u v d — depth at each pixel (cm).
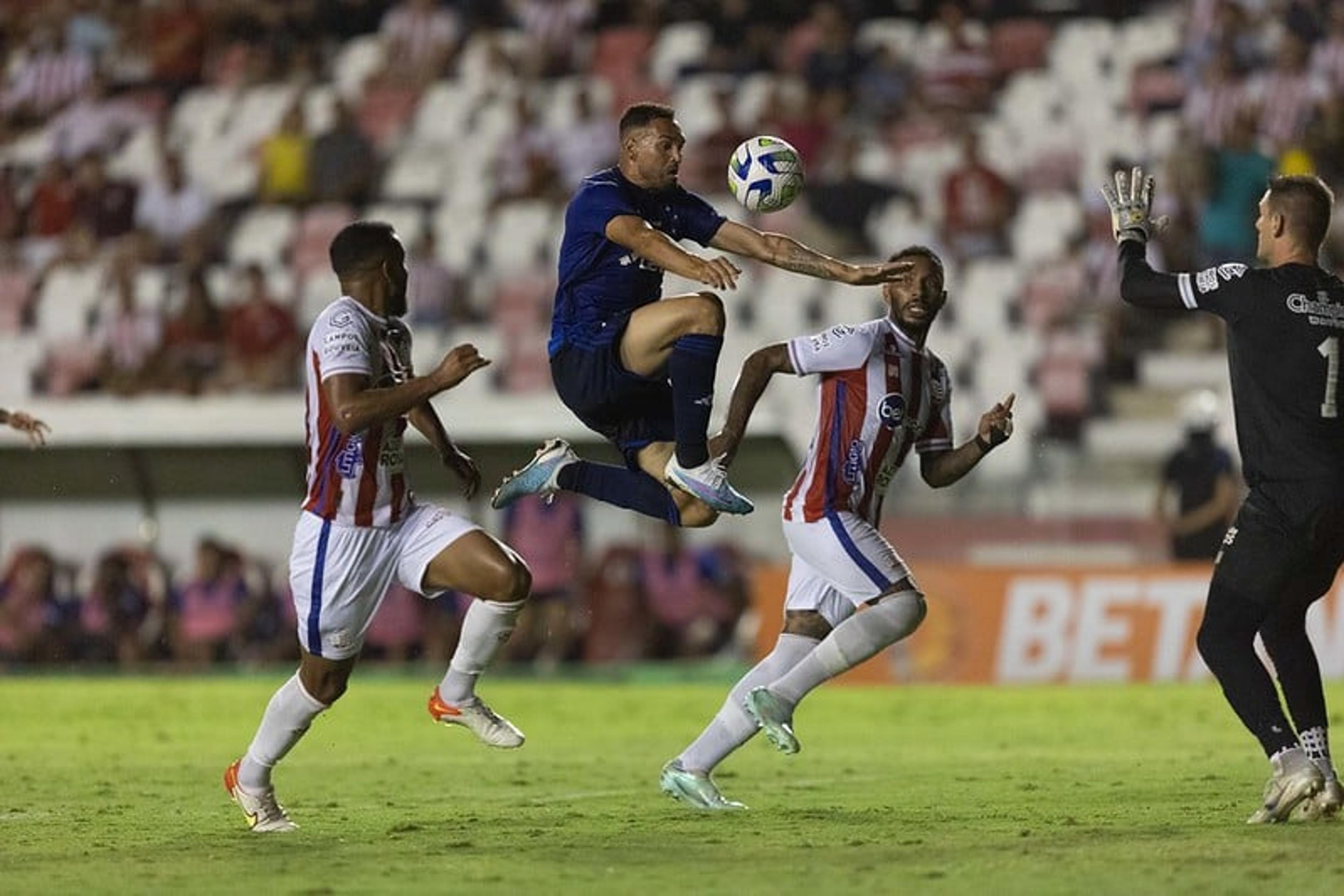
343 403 2247
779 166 2527
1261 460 2253
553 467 2644
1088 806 2547
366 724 4409
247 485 6291
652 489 2614
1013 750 3619
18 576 6275
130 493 6372
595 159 7544
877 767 3281
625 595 5881
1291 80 7062
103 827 2473
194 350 7000
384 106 8125
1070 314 6719
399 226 7538
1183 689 5038
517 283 7044
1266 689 2236
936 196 7238
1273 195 2294
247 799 2417
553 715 4644
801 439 6338
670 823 2428
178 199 7712
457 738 4075
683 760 2598
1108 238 6931
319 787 3020
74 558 6431
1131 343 6769
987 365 6606
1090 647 5350
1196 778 2908
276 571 6291
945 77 7519
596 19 8181
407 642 6019
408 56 8250
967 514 5928
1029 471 6088
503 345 6912
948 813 2494
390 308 2377
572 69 8075
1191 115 7156
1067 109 7469
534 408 5888
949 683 5431
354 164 7762
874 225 7006
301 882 1919
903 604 2491
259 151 7931
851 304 6912
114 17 8612
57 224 7775
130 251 7350
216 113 8300
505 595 2378
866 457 2538
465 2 8319
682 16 8144
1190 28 7431
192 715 4622
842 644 2481
